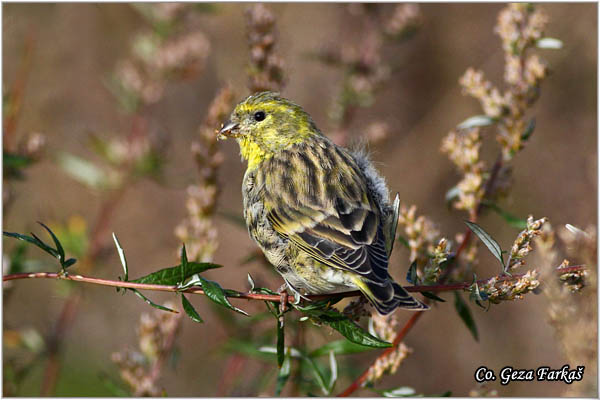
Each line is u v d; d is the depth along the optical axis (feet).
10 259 29.89
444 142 26.00
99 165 49.57
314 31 54.70
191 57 39.37
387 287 20.44
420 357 49.44
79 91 53.01
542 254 17.89
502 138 26.16
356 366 34.14
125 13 54.54
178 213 53.42
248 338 32.04
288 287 21.66
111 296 48.42
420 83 55.72
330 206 23.39
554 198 51.06
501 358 47.80
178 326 28.89
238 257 52.21
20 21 52.39
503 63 54.85
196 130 54.19
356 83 37.29
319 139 27.22
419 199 53.62
